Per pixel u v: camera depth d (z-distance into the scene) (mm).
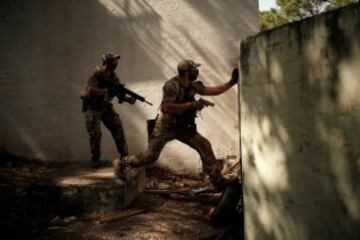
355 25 2102
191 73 4090
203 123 6055
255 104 3002
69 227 4027
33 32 6363
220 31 5949
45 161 6465
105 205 4367
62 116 6375
